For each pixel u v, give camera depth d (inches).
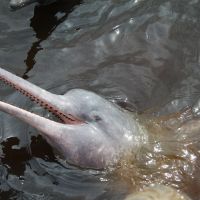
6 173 319.3
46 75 386.0
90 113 322.0
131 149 319.9
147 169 315.0
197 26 414.3
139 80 379.9
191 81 375.9
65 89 373.1
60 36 416.5
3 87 375.2
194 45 402.0
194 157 319.3
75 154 316.8
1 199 304.5
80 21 426.9
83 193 306.5
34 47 408.8
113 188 308.3
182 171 313.3
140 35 410.3
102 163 317.1
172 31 411.8
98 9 434.6
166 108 355.3
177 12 422.9
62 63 394.9
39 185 311.3
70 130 316.2
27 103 360.2
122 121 326.0
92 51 402.0
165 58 395.2
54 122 315.9
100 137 316.5
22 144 336.2
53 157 325.7
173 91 369.7
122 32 412.2
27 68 391.9
